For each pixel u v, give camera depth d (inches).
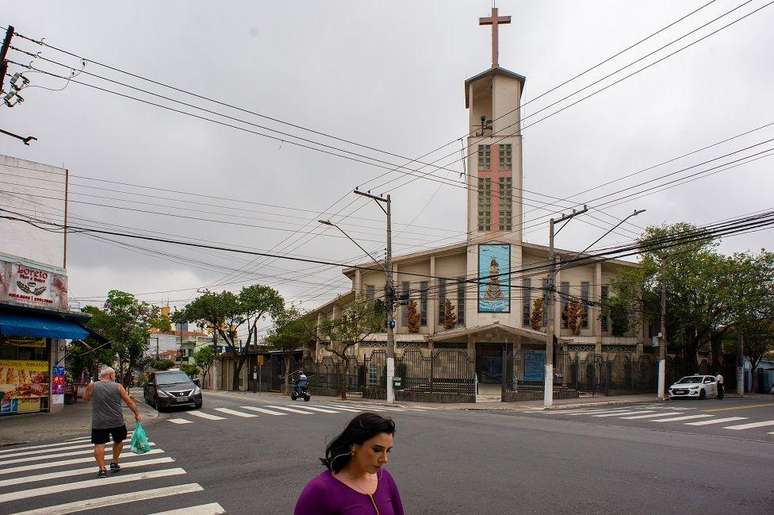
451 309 1692.9
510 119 1681.8
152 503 305.7
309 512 116.5
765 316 1562.5
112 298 1561.3
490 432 585.6
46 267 874.1
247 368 2356.1
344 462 121.9
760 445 537.3
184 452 474.0
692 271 1539.1
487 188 1678.2
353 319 1444.4
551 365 1107.9
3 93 571.2
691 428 698.2
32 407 867.4
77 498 318.0
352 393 1601.9
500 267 1641.2
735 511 290.0
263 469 397.1
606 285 1702.8
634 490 330.6
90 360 1497.3
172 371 997.2
